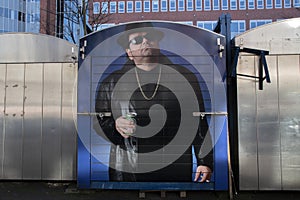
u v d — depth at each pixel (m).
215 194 5.91
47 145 6.52
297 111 5.89
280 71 5.97
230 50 6.43
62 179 6.46
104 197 5.80
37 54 6.64
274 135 5.90
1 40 6.67
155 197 5.80
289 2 39.41
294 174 5.84
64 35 22.52
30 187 6.34
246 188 5.89
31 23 40.62
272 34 6.06
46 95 6.58
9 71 6.64
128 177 5.71
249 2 40.03
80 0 22.02
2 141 6.56
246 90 5.98
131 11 40.66
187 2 40.69
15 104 6.60
